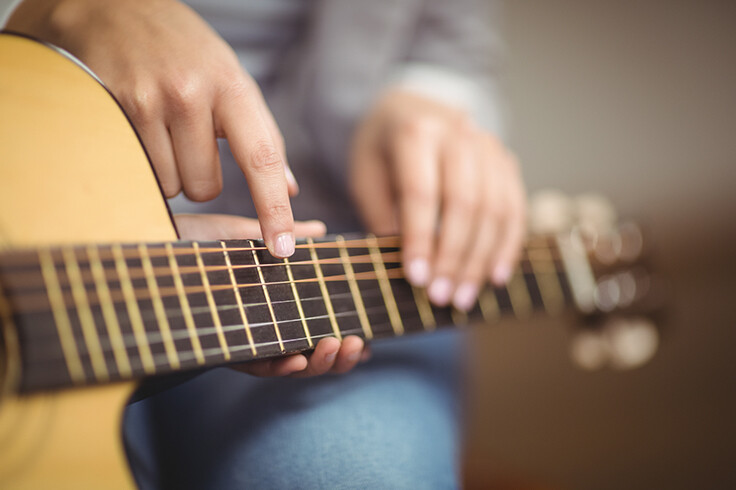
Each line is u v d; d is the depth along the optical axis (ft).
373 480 1.96
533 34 5.95
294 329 1.80
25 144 1.59
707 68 6.52
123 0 1.82
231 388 2.21
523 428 4.69
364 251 2.05
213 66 1.78
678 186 6.33
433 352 2.54
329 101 3.24
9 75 1.62
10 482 1.45
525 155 5.87
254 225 1.94
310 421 2.08
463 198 2.30
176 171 1.83
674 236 6.22
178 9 1.84
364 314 2.01
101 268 1.54
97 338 1.52
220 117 1.79
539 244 2.57
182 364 1.60
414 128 2.46
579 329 2.81
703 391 5.37
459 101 3.45
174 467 2.12
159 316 1.59
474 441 4.53
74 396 1.51
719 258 6.24
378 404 2.18
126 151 1.67
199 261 1.66
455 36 3.62
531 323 5.19
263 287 1.77
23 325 1.46
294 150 3.29
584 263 2.66
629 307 2.77
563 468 4.42
